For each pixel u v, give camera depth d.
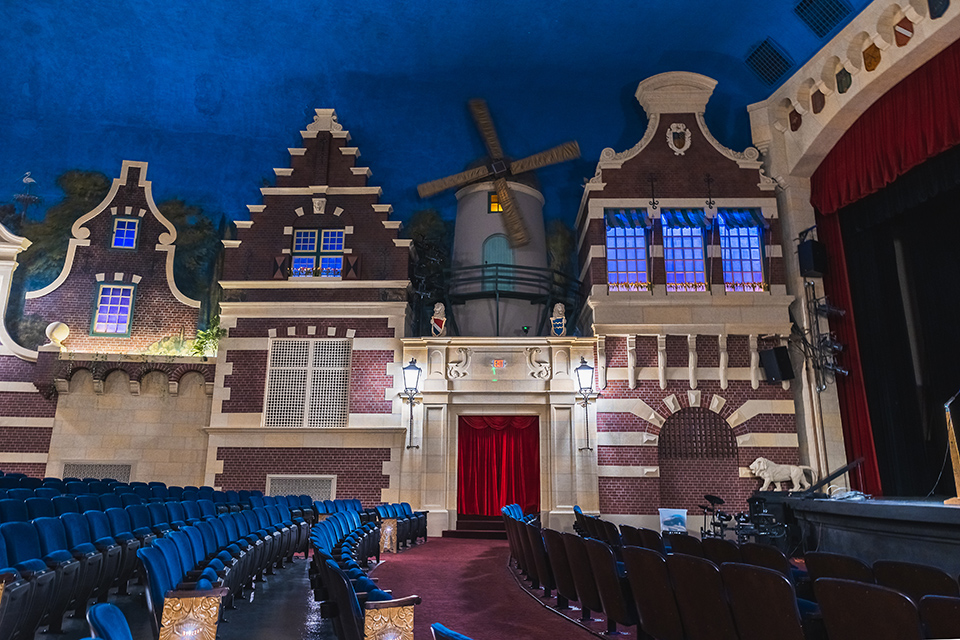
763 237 19.39
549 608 8.73
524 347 18.84
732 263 19.30
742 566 5.09
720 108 21.58
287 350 19.27
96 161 22.44
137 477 18.78
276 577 11.22
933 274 17.70
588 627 7.71
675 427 18.38
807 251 18.52
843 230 19.08
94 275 20.70
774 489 17.34
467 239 22.52
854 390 17.83
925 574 5.16
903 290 18.61
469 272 21.98
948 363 17.11
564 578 8.48
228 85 21.36
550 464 18.14
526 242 21.95
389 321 19.33
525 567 11.11
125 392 19.28
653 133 20.12
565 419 18.31
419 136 23.50
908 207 16.62
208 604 5.66
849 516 9.38
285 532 11.88
